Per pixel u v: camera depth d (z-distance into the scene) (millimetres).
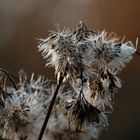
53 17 1509
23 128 227
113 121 837
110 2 1168
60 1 1519
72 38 214
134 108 891
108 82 219
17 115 227
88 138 251
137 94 940
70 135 251
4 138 228
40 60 1188
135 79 973
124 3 1134
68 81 214
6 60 1276
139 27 1112
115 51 216
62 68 212
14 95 229
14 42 1392
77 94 225
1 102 227
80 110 221
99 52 214
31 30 1481
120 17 1140
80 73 212
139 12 1119
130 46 222
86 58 213
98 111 222
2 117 227
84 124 221
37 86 231
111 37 221
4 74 232
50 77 829
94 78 220
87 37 216
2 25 1475
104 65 217
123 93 930
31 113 229
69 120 222
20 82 233
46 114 228
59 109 229
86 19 1316
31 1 1534
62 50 212
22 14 1521
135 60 985
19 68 1226
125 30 1128
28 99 230
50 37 215
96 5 1245
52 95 230
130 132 821
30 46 1376
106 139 764
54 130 249
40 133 216
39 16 1523
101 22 1206
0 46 1354
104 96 221
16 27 1478
